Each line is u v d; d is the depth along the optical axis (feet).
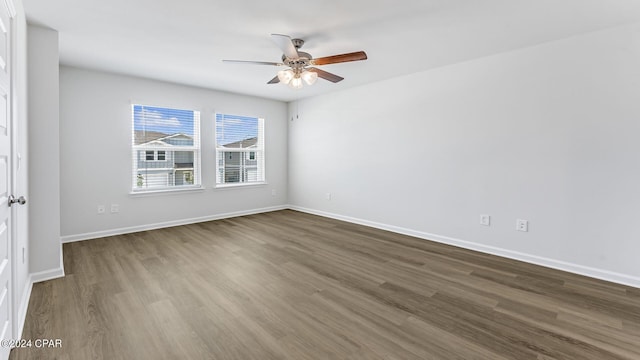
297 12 8.03
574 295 8.23
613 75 8.89
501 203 11.30
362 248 12.33
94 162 13.48
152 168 15.29
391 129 14.76
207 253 11.61
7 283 5.65
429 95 13.23
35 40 8.85
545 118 10.16
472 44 10.23
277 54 11.25
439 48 10.59
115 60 11.93
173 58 11.68
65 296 7.98
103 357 5.63
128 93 14.20
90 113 13.29
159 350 5.85
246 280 9.14
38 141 8.94
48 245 9.13
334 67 12.85
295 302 7.80
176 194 16.03
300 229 15.42
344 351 5.86
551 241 10.22
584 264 9.59
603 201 9.20
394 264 10.54
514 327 6.71
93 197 13.52
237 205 18.61
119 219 14.28
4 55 5.50
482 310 7.45
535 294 8.29
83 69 13.04
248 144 18.99
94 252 11.59
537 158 10.39
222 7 7.78
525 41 9.95
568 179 9.79
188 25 8.83
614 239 9.05
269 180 20.07
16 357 5.58
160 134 15.42
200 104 16.56
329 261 10.83
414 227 14.11
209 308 7.47
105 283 8.83
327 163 18.17
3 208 5.41
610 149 9.02
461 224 12.47
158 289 8.48
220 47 10.53
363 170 16.20
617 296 8.16
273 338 6.26
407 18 8.32
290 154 20.75
